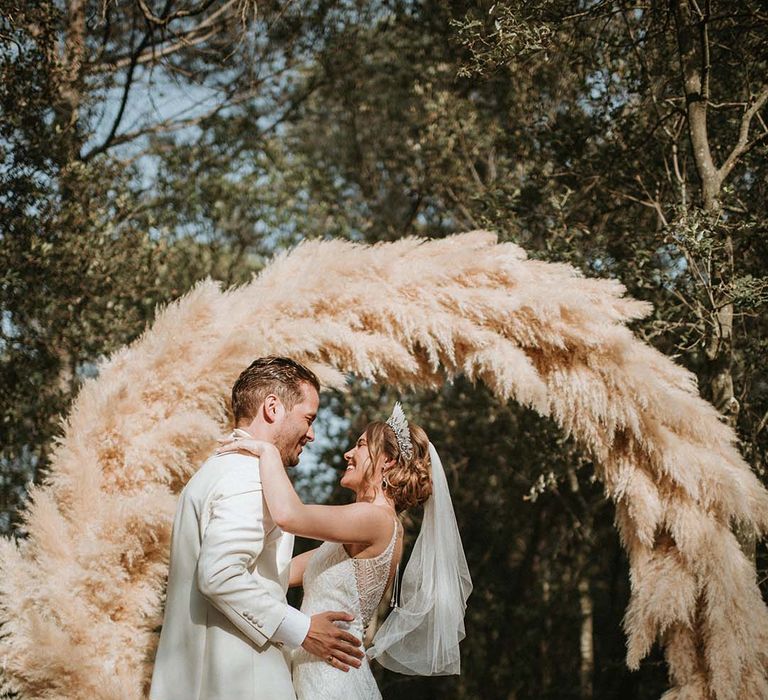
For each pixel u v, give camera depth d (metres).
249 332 3.82
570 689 9.78
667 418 4.18
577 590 9.91
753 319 5.68
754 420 5.61
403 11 7.73
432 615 3.42
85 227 5.69
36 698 3.31
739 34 5.53
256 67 7.57
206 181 7.68
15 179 5.38
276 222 8.10
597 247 5.96
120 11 7.03
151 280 6.20
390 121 8.60
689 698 4.11
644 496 4.18
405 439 3.25
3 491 6.22
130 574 3.60
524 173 6.84
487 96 7.73
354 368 4.01
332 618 2.83
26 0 5.38
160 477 3.67
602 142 6.44
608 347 4.14
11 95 5.34
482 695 9.89
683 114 5.46
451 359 4.03
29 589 3.39
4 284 5.29
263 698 2.66
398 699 10.64
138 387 3.73
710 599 4.08
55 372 5.87
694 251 4.93
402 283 4.06
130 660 3.48
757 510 4.14
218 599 2.60
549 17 5.24
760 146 5.35
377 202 8.80
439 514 3.45
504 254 4.24
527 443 7.16
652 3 5.48
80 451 3.60
